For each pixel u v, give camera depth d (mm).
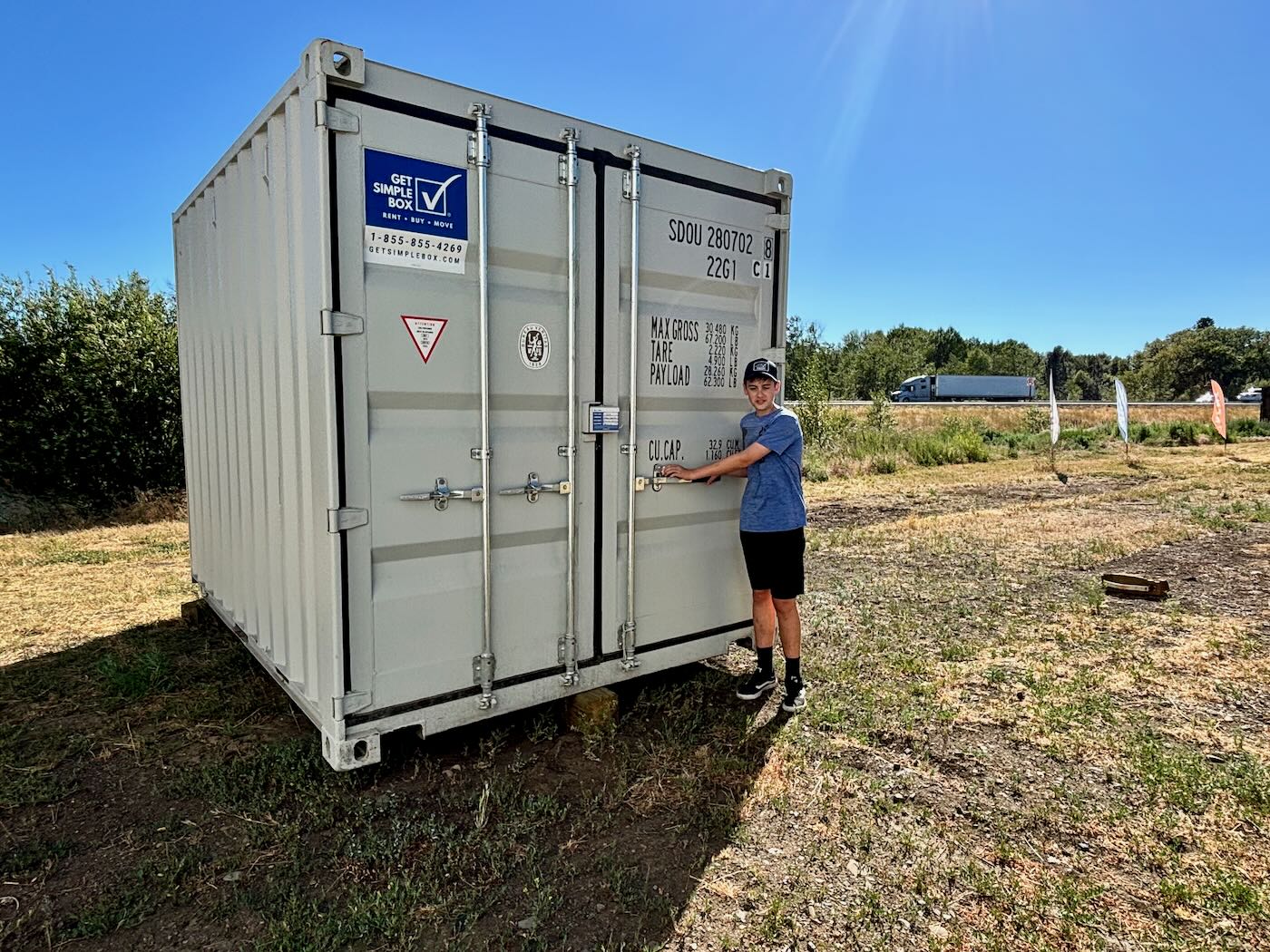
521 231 3277
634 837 2982
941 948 2391
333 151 2764
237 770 3422
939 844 2938
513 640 3447
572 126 3396
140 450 11062
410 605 3115
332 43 2715
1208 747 3709
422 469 3090
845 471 15672
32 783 3340
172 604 6207
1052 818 3109
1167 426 24172
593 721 3750
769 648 4309
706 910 2562
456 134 3061
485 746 3637
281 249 3195
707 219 4004
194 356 5305
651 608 3998
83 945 2381
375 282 2898
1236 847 2904
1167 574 7066
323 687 3086
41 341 10719
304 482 3115
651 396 3875
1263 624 5566
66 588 6707
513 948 2391
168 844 2891
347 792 3248
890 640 5297
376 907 2492
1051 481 14391
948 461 18047
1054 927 2488
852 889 2678
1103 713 4070
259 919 2498
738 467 3965
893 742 3789
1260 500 11430
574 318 3459
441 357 3092
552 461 3494
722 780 3414
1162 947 2391
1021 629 5500
